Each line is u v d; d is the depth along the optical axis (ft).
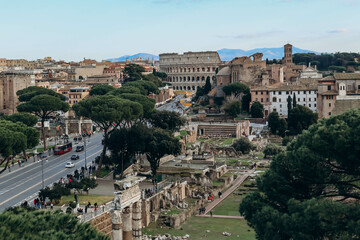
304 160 207.51
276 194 222.07
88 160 482.69
